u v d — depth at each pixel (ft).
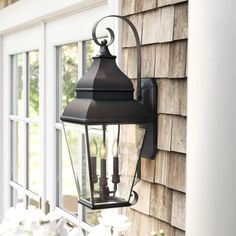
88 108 4.93
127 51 6.19
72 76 8.30
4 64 11.05
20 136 10.53
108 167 5.26
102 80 5.06
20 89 10.51
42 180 9.21
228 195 4.35
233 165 4.34
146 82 5.75
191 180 4.49
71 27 8.10
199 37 4.41
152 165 5.78
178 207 5.34
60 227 5.86
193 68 4.47
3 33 10.86
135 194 5.55
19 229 6.13
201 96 4.40
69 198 8.52
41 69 9.18
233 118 4.33
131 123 5.09
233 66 4.32
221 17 4.32
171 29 5.43
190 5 4.53
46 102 9.12
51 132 8.98
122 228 5.45
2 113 11.12
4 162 11.07
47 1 8.30
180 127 5.31
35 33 9.50
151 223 5.80
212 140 4.36
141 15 5.94
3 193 11.09
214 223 4.38
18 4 9.57
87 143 5.03
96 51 7.47
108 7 6.50
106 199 5.24
